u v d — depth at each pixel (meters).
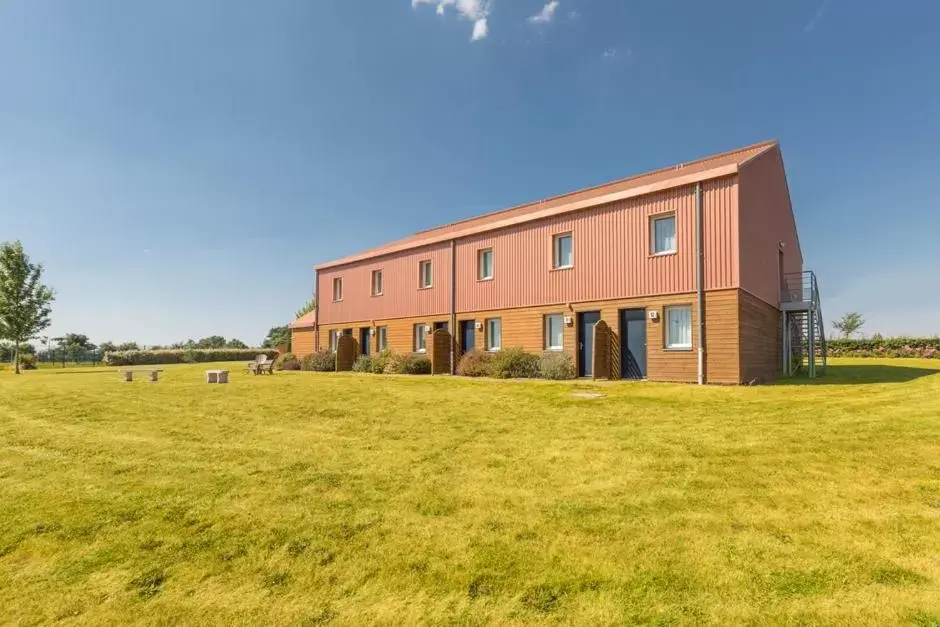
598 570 2.94
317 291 28.95
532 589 2.75
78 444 6.86
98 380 19.41
